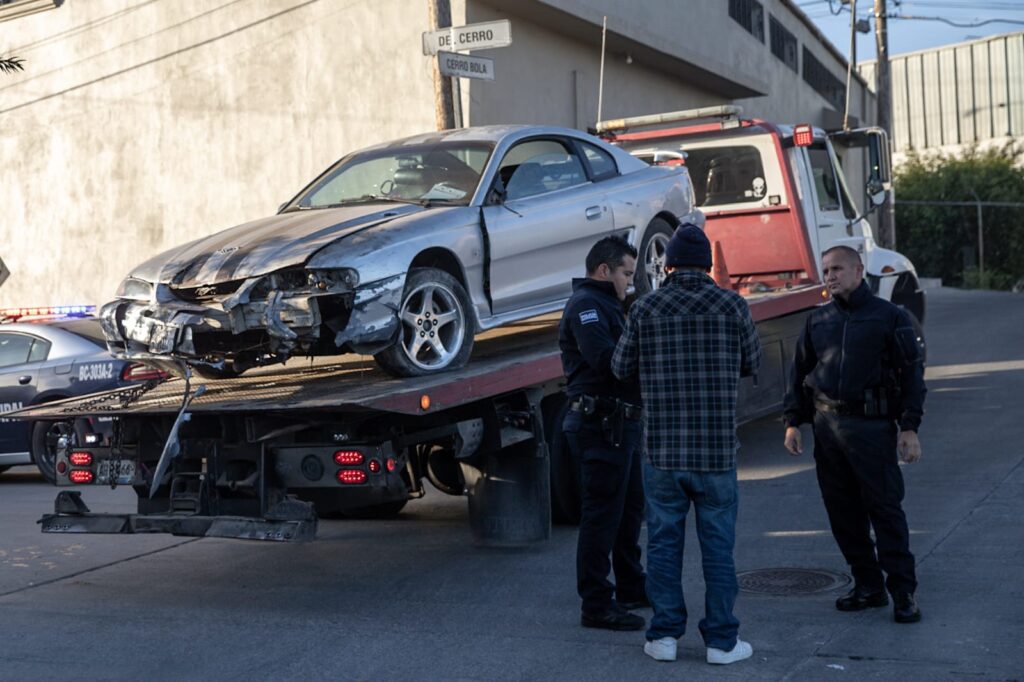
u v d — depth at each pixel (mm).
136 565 7738
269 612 6402
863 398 5754
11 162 19703
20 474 12703
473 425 7047
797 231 11617
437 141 8469
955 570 6496
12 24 19500
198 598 6781
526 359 7453
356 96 16734
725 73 23188
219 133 17906
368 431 6434
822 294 11586
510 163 8242
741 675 5031
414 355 7023
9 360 11656
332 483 6363
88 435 6973
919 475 8984
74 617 6402
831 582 6449
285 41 17203
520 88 16922
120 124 18750
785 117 30906
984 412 11594
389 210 7566
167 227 18484
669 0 20750
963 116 63938
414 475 7746
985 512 7750
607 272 5969
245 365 7410
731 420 5297
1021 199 53438
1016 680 4797
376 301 6719
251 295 6781
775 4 29016
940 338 18641
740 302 5367
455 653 5504
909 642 5352
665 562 5348
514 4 16078
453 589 6730
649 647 5320
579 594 5922
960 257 54719
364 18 16578
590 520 5840
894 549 5695
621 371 5500
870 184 12789
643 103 21109
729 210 11867
